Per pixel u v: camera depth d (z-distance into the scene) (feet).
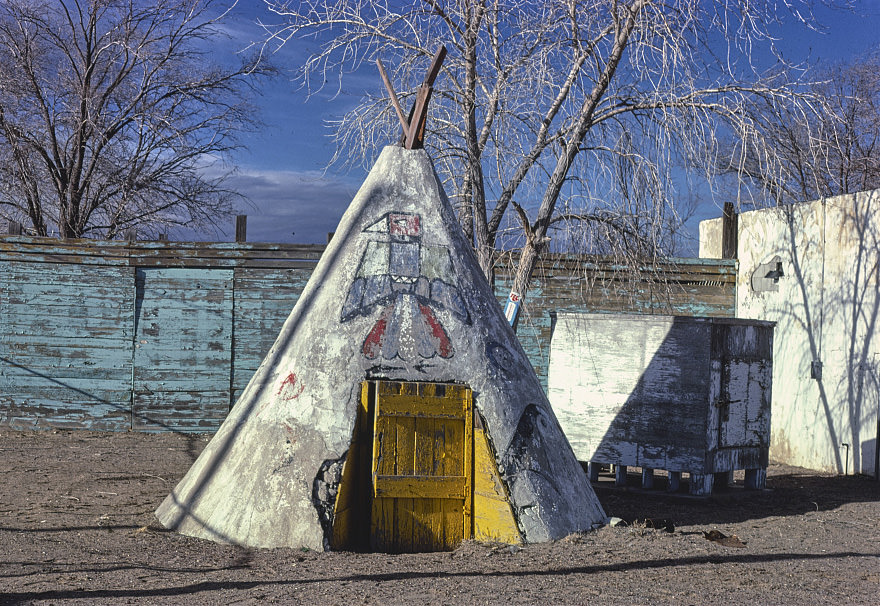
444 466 19.29
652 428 27.71
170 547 18.19
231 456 19.86
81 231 57.16
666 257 32.37
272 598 14.25
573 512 20.13
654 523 22.04
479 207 31.60
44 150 56.24
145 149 59.62
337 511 18.39
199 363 41.09
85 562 16.81
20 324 40.29
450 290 20.81
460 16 30.76
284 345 20.83
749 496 28.04
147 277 40.88
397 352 19.76
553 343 30.42
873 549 20.31
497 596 14.56
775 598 15.07
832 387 36.45
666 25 27.27
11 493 24.94
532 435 20.12
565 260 41.55
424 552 18.83
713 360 26.73
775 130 29.19
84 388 40.63
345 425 18.95
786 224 39.83
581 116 30.19
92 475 28.73
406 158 22.25
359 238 21.11
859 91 55.57
